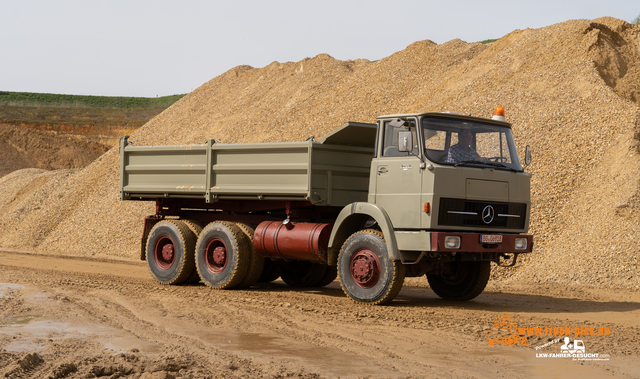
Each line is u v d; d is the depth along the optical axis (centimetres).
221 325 732
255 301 917
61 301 878
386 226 855
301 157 970
